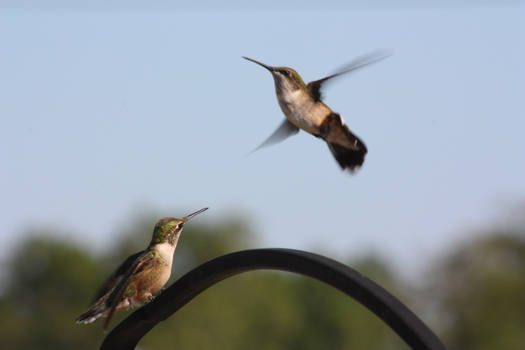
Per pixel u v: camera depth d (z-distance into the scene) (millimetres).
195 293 3713
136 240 34094
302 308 41750
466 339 37844
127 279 4555
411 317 2941
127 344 3963
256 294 38719
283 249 3357
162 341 34500
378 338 41969
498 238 37094
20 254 41656
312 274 3221
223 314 36094
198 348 34844
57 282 41219
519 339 36719
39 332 41375
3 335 40844
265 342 38281
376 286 3061
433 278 38281
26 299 41938
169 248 5008
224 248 35594
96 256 41125
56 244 41562
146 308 3809
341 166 6047
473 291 37438
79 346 41281
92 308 4855
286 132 6391
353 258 38812
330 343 41500
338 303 41469
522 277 36906
